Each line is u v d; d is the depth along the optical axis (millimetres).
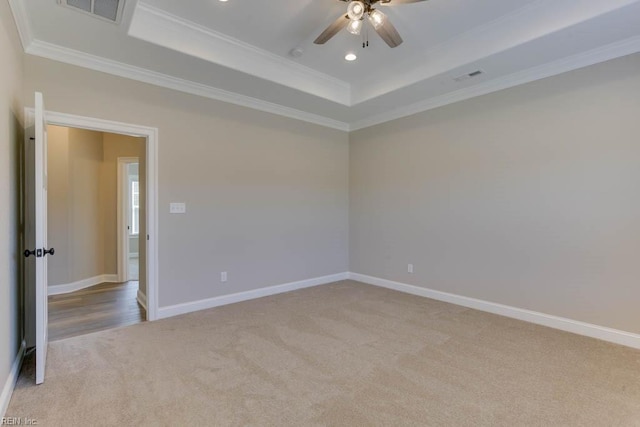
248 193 4258
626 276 2877
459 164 4023
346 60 3764
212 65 3285
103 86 3188
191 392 2143
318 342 2924
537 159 3381
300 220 4836
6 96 2137
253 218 4312
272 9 2822
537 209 3389
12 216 2348
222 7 2793
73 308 3965
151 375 2354
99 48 2953
